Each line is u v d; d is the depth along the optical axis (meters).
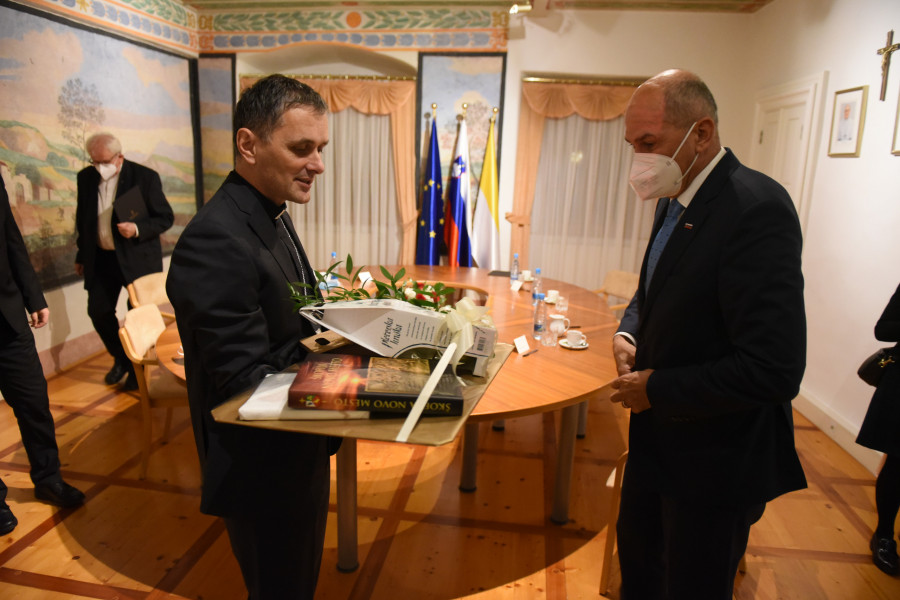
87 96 3.96
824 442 3.22
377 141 5.24
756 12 4.61
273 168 1.20
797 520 2.48
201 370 1.25
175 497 2.53
